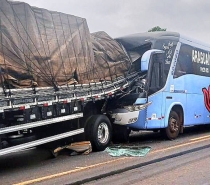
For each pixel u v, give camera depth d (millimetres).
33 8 8484
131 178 7168
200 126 16859
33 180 7074
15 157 10000
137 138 13594
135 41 12312
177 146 10984
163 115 12156
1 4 7727
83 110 10008
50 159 9422
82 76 9688
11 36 7801
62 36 9148
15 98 7699
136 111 11234
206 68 14961
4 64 7516
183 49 13336
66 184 6730
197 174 7504
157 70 11945
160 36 12398
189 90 13648
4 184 6863
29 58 8133
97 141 10234
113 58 11023
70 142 10188
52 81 8680
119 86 11047
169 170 7836
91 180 7031
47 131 8953
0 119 7605
